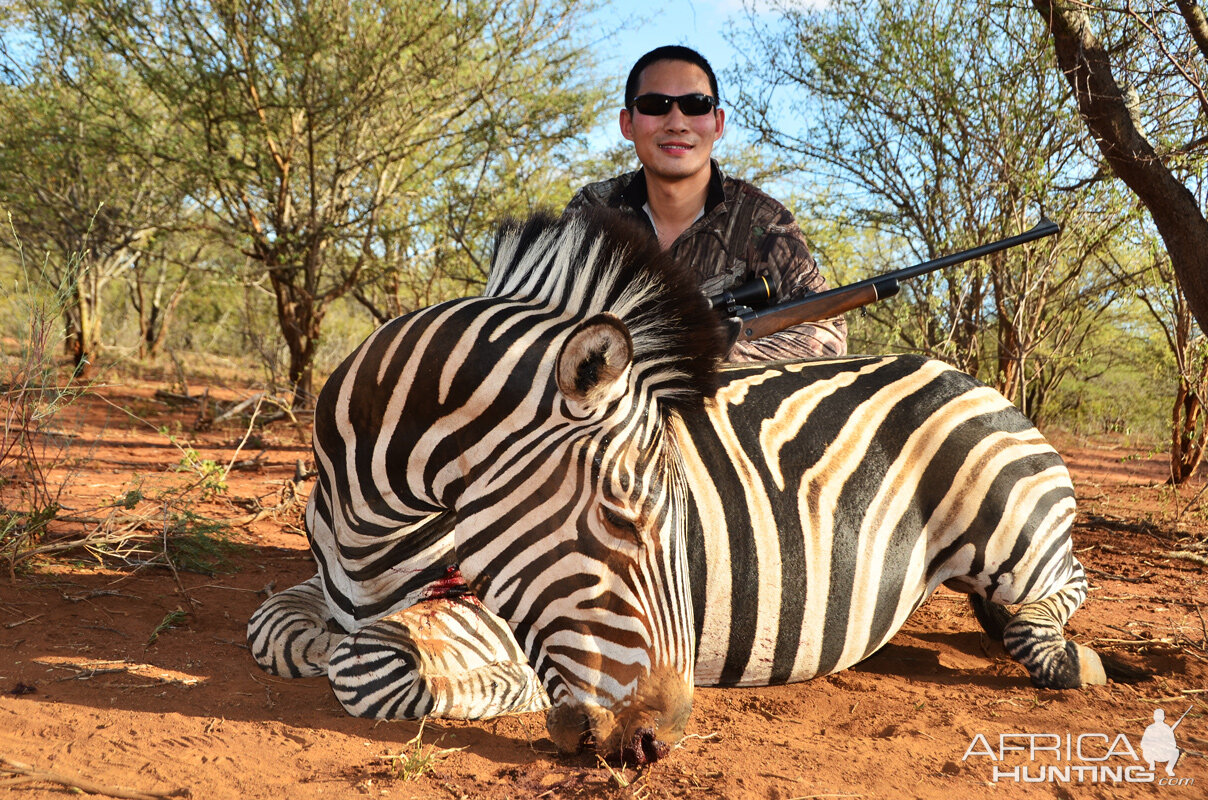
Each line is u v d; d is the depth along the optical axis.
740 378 2.88
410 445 2.29
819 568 2.71
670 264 2.24
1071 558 3.27
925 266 3.49
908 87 7.68
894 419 2.92
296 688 2.84
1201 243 5.38
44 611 3.46
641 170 3.76
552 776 2.24
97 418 10.35
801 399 2.87
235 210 12.54
